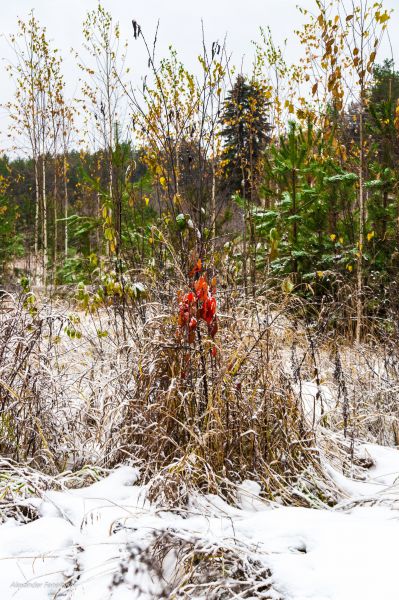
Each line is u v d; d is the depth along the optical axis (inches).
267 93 442.0
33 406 131.0
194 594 79.5
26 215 721.6
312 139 301.7
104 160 450.9
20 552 87.9
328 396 160.2
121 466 121.4
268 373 125.9
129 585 79.0
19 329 139.3
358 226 287.9
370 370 177.9
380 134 287.6
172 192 193.6
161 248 183.3
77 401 156.0
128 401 125.9
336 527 90.0
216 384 121.0
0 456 117.0
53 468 121.0
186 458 106.6
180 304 127.5
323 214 292.4
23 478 106.6
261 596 75.8
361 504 109.0
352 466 129.3
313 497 112.0
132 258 202.7
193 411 122.5
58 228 663.1
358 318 213.6
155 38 198.7
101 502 105.1
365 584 75.0
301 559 81.6
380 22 246.5
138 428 125.5
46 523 94.7
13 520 98.8
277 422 122.6
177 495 102.7
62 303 237.6
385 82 326.0
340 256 276.2
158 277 174.1
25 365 131.0
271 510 103.2
